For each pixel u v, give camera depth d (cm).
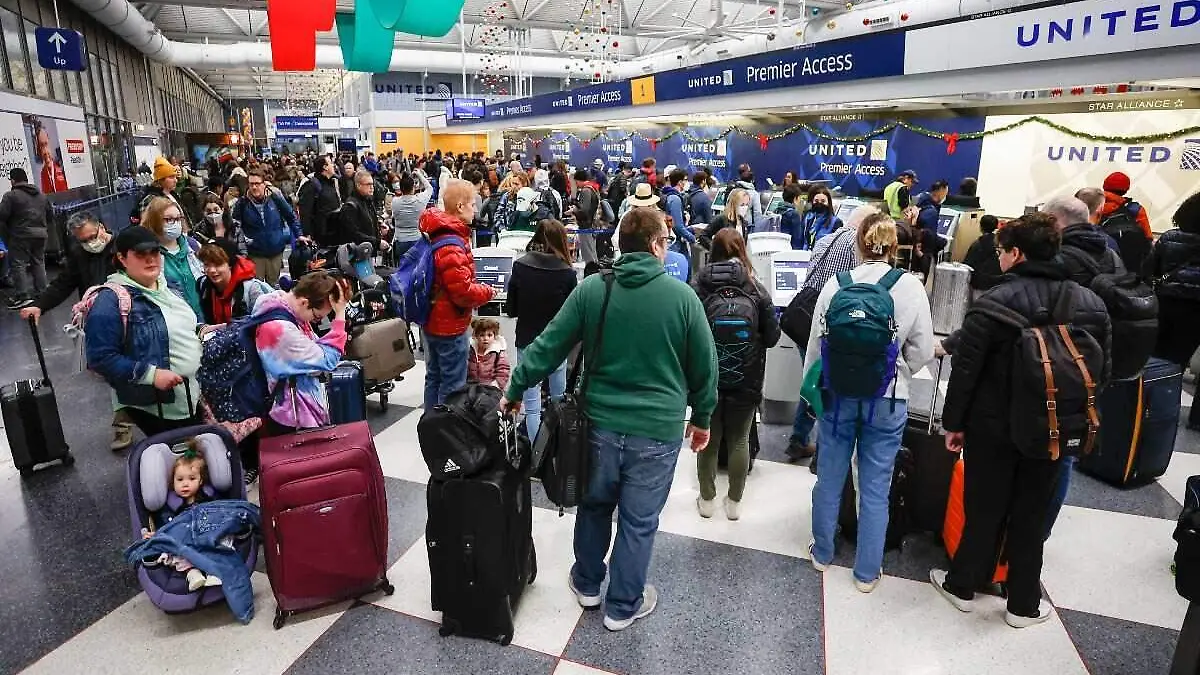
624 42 2764
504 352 410
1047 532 267
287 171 1344
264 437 296
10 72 1041
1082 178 798
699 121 1410
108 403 463
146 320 286
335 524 247
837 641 241
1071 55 526
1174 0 456
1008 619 248
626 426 222
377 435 413
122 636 246
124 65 2033
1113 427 340
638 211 224
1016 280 226
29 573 282
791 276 429
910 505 297
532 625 250
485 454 229
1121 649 236
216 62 2411
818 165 1184
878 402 249
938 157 973
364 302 452
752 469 370
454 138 3359
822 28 1448
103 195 1497
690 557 291
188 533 253
